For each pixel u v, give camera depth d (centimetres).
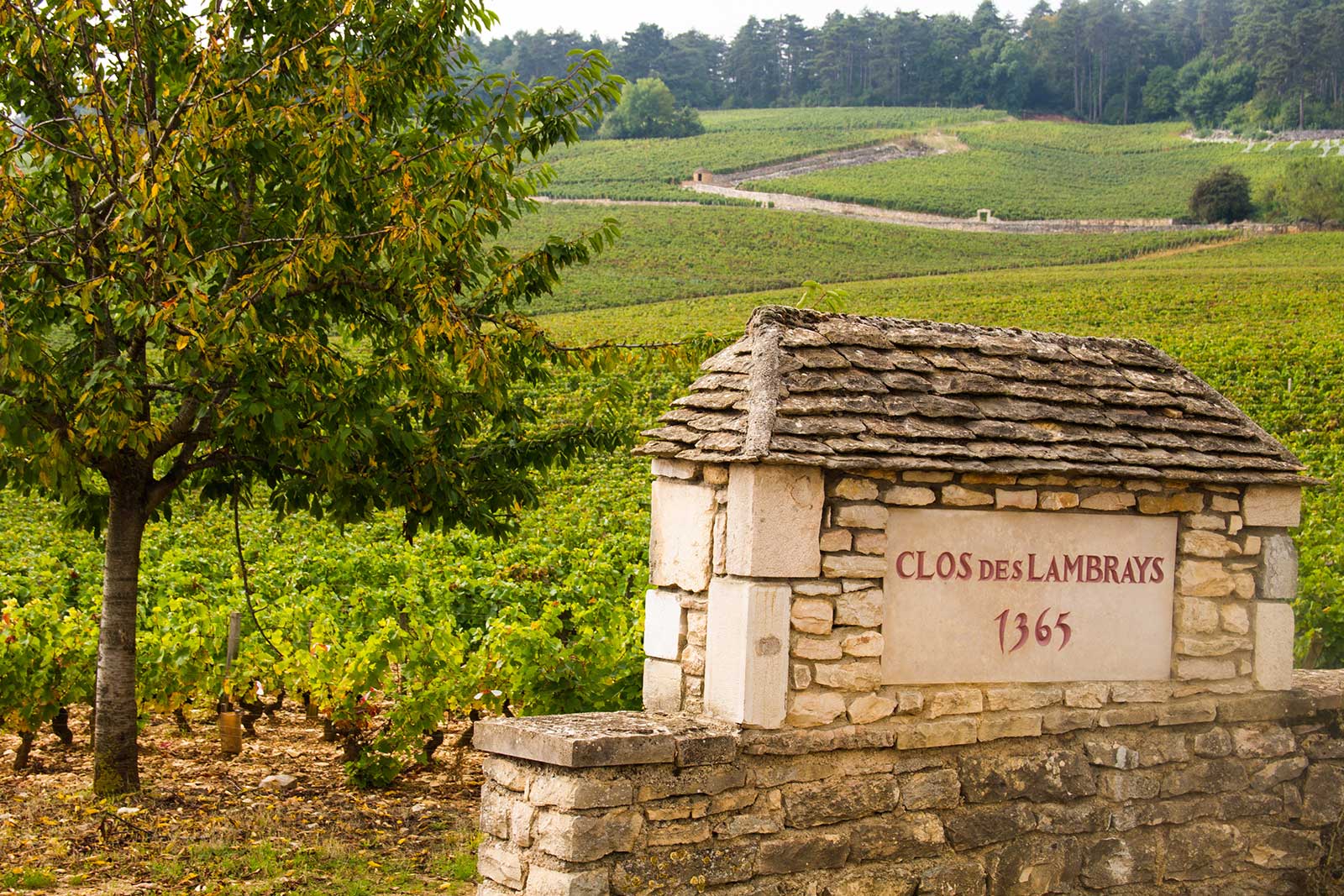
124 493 744
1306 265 6675
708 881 483
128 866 610
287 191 761
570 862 458
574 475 2427
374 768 802
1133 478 583
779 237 8506
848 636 518
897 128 13600
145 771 823
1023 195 10150
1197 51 15012
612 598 1223
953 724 540
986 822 548
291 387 658
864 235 8588
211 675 884
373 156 753
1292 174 8600
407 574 1410
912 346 580
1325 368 3728
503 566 1445
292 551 1580
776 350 536
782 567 499
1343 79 11981
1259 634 624
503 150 727
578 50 766
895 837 527
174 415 888
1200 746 605
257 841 657
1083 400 598
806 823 508
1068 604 574
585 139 13850
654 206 9725
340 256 725
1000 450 541
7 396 635
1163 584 602
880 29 16438
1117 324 4966
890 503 528
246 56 759
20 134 747
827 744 510
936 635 542
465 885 602
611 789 466
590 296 6656
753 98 17300
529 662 808
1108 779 580
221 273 742
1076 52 14975
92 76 743
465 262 771
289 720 1030
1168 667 604
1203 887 603
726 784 492
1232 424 635
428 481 732
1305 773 635
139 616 1039
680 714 526
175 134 684
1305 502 2167
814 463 493
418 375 711
